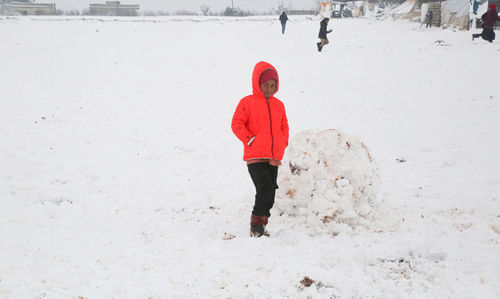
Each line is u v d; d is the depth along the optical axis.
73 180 6.45
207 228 4.45
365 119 10.04
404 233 4.05
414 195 5.35
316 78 15.22
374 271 3.27
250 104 4.16
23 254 3.71
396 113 10.33
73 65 17.84
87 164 7.23
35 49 21.08
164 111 11.50
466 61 15.80
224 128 9.91
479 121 8.88
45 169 6.91
